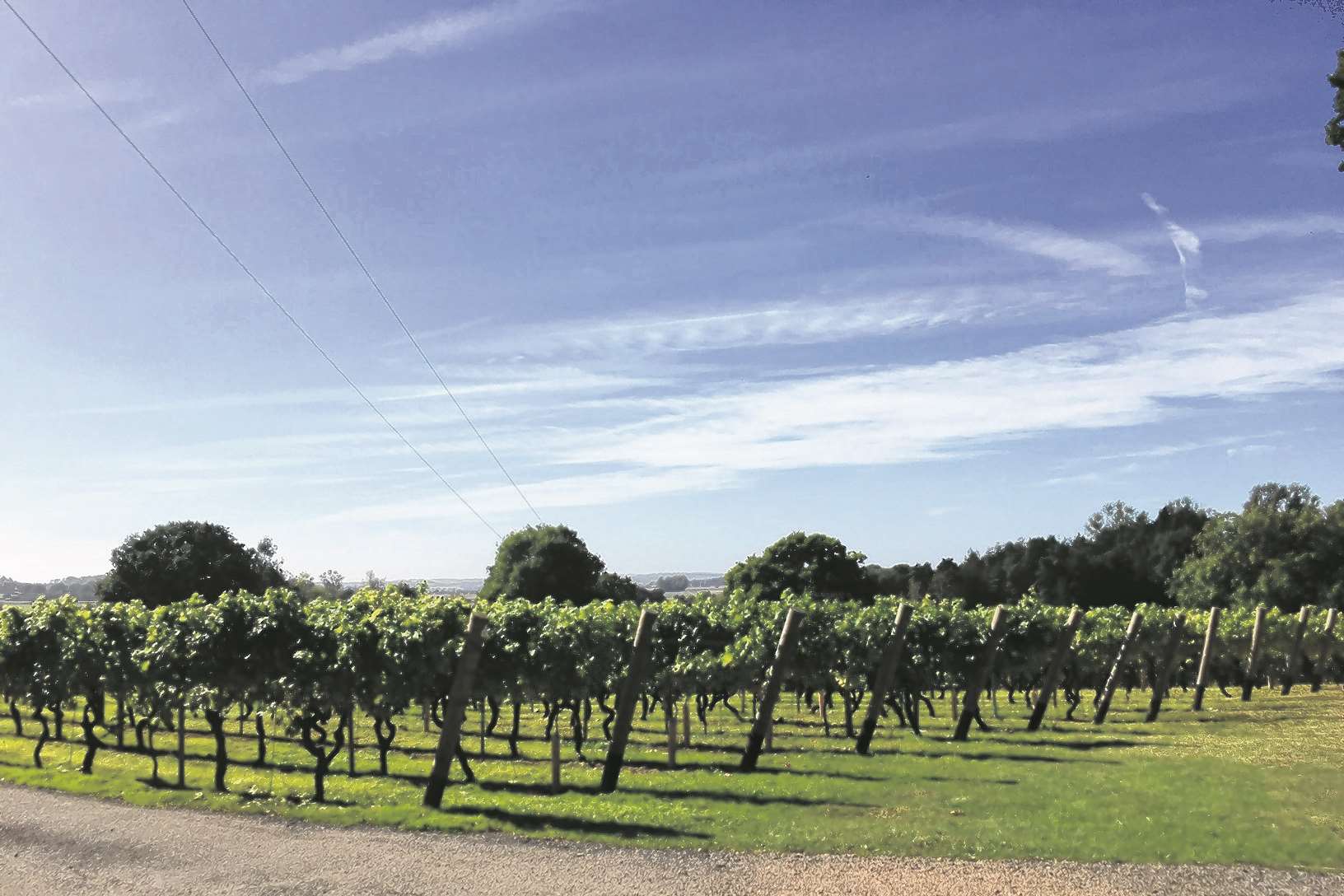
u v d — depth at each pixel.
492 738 29.80
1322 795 16.42
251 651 20.08
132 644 25.42
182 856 13.34
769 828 14.41
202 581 79.38
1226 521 78.69
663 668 26.86
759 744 21.36
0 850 13.97
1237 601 72.81
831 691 28.88
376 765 23.88
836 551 77.56
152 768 23.44
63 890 11.71
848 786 18.56
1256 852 12.35
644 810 16.22
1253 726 28.36
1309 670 44.09
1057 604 98.38
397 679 20.61
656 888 11.21
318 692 20.12
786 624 21.70
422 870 12.30
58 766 24.30
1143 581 98.75
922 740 27.42
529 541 85.88
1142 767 20.20
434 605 23.08
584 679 24.81
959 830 13.88
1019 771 20.14
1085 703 39.62
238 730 32.16
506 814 16.03
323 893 11.34
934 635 28.72
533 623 24.44
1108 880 11.19
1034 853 12.41
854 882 11.27
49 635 25.70
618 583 92.25
